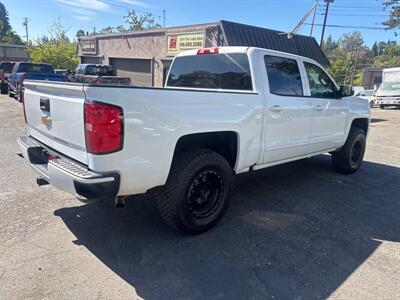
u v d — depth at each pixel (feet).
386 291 8.48
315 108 15.30
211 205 11.33
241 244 10.58
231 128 11.21
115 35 73.72
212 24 50.21
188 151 10.59
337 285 8.67
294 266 9.46
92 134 8.23
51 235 10.66
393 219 12.98
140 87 8.76
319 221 12.57
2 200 13.17
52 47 131.23
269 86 13.07
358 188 16.74
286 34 54.03
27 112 12.14
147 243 10.43
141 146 8.88
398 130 41.19
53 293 7.93
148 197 14.14
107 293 8.03
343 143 18.26
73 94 8.84
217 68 14.23
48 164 9.54
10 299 7.64
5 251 9.59
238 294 8.19
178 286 8.41
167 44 60.03
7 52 159.94
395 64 241.96
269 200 14.58
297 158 15.34
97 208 12.84
